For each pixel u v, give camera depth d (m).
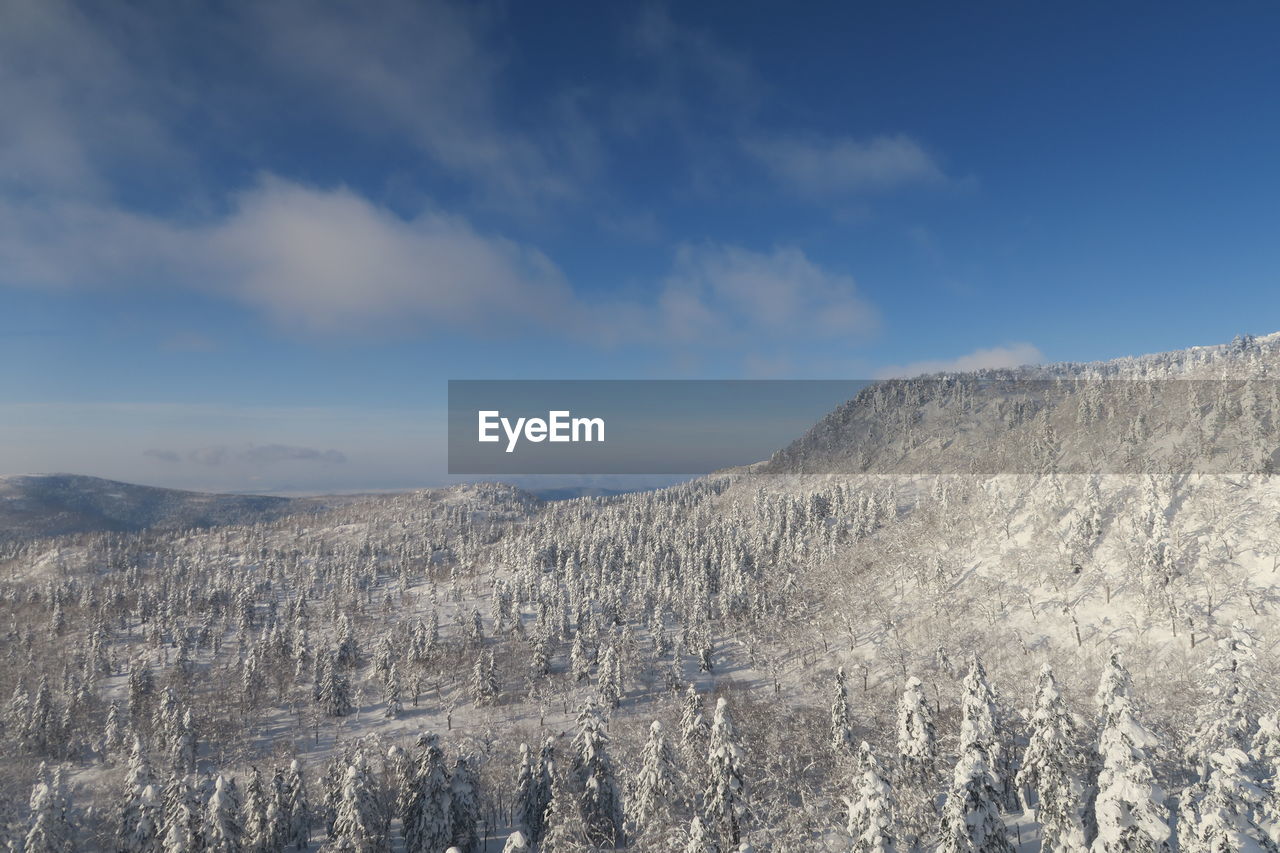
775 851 50.88
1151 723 68.62
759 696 121.31
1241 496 123.56
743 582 169.38
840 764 73.25
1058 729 41.28
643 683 133.38
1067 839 39.66
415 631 156.88
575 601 176.25
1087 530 134.25
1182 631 103.19
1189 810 34.34
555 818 53.12
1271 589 102.00
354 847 60.25
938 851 35.62
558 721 121.31
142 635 189.75
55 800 64.25
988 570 144.62
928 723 48.62
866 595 154.25
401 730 123.25
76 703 124.12
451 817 60.72
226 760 112.38
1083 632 114.38
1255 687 43.84
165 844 56.25
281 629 172.38
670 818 57.12
